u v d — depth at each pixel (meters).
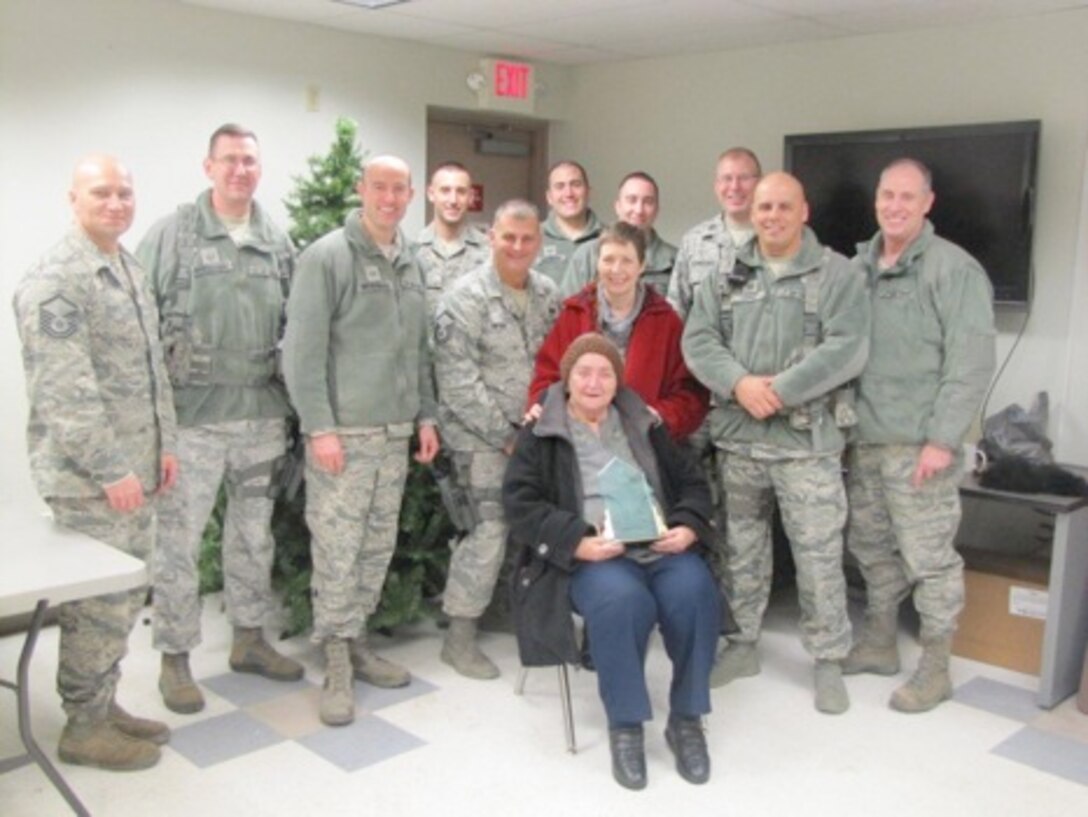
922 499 3.24
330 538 3.19
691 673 2.86
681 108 5.42
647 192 4.01
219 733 3.05
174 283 3.10
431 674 3.51
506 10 4.37
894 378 3.23
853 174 4.66
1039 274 4.22
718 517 3.49
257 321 3.20
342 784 2.78
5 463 4.02
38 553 2.25
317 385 3.08
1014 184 4.18
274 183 4.74
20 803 2.65
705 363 3.26
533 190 6.21
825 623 3.28
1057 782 2.86
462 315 3.32
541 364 3.35
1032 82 4.18
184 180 4.43
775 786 2.81
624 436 3.13
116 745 2.82
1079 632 3.39
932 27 4.44
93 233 2.68
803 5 4.11
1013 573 3.58
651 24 4.58
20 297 2.61
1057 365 4.20
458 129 5.94
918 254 3.21
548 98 5.84
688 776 2.82
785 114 5.00
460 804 2.69
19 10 3.89
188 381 3.12
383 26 4.77
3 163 3.92
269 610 3.73
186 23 4.36
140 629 3.79
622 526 2.96
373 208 3.11
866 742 3.06
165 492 2.99
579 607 2.88
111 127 4.19
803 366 3.08
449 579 3.52
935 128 4.38
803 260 3.15
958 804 2.73
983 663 3.66
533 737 3.06
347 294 3.10
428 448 3.38
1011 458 3.54
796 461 3.20
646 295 3.43
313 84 4.82
